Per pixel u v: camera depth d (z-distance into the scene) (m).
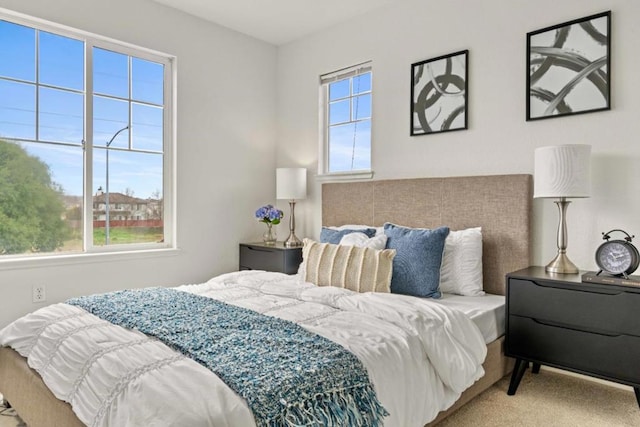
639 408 2.04
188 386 1.19
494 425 1.94
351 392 1.35
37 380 1.65
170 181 3.51
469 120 2.91
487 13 2.82
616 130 2.34
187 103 3.54
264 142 4.14
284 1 3.30
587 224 2.45
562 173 2.23
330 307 2.08
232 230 3.88
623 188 2.33
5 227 2.73
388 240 2.70
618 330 1.92
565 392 2.29
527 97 2.63
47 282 2.81
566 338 2.06
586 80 2.42
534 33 2.61
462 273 2.62
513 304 2.23
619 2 2.33
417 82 3.16
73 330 1.68
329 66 3.77
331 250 2.61
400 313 1.89
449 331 1.87
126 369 1.32
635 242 2.29
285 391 1.20
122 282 3.17
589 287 1.99
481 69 2.85
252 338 1.54
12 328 1.91
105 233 3.16
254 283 2.57
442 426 1.92
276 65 4.24
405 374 1.61
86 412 1.30
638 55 2.27
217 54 3.74
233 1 3.30
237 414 1.11
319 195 3.86
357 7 3.39
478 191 2.79
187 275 3.56
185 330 1.61
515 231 2.64
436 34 3.06
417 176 3.18
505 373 2.33
